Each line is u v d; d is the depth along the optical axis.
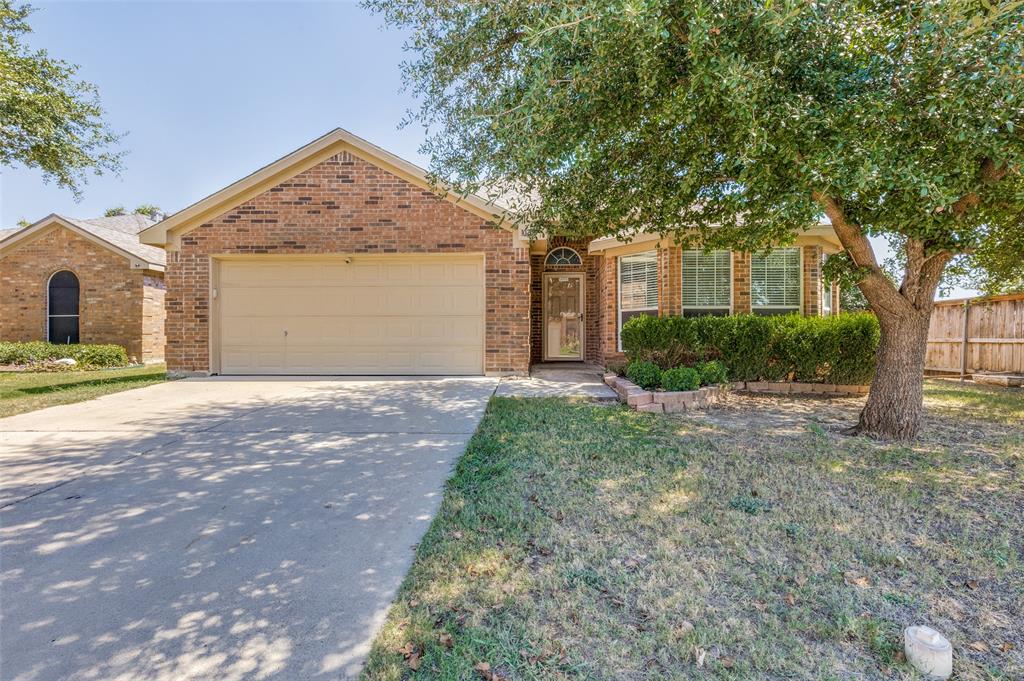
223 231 9.31
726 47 3.52
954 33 3.30
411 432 5.29
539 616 2.14
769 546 2.77
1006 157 3.62
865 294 5.29
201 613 2.16
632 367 7.74
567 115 4.20
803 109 3.71
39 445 4.82
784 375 8.27
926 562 2.62
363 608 2.20
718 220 5.71
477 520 3.08
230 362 9.48
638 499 3.41
